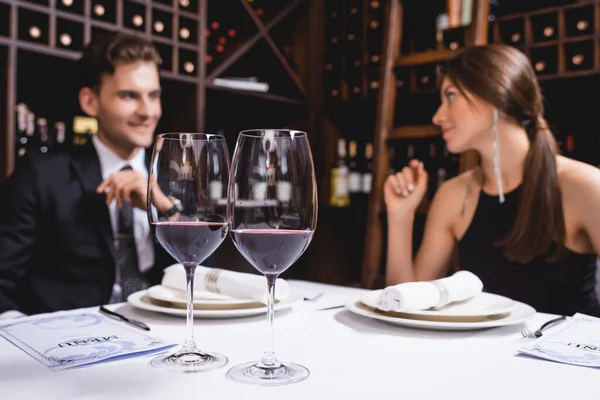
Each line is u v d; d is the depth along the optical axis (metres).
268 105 3.84
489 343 0.76
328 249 4.01
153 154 0.70
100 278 1.71
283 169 0.64
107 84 1.88
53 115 2.79
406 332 0.82
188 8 3.16
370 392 0.55
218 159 0.70
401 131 2.96
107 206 1.73
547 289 1.64
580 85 2.92
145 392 0.55
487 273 1.74
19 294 1.69
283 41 4.02
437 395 0.54
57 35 2.73
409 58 2.96
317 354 0.69
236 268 3.46
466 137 1.70
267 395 0.54
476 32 2.72
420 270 1.81
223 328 0.83
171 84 3.15
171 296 0.95
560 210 1.57
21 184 1.68
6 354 0.68
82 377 0.59
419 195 1.73
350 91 3.86
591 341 0.75
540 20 2.99
